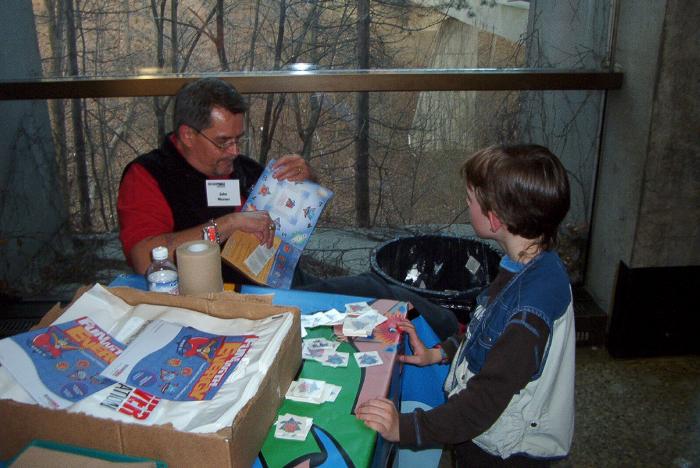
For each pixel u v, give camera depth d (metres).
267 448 0.95
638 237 2.35
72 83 2.39
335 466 0.92
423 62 2.55
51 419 0.87
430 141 2.74
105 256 2.88
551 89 2.40
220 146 1.75
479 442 1.21
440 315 1.88
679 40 2.11
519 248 1.12
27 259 2.82
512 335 1.04
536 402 1.13
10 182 2.74
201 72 2.52
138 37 2.46
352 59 2.54
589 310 2.60
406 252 2.46
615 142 2.46
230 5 2.43
